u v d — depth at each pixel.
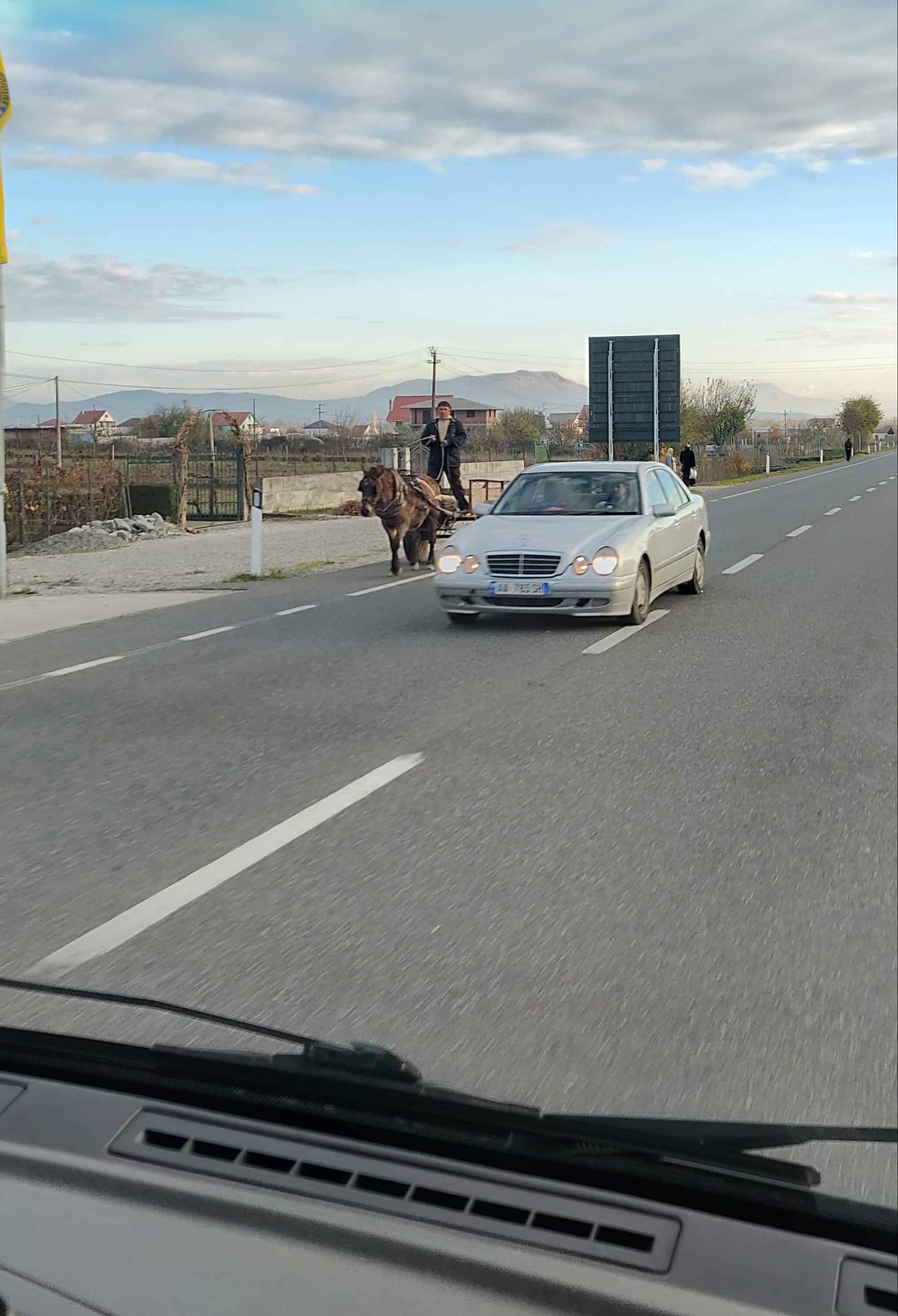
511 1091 3.33
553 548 12.17
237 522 31.06
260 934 4.60
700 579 15.20
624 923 4.68
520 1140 1.71
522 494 13.64
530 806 6.32
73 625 13.79
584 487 13.55
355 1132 1.75
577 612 12.20
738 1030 3.73
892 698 9.01
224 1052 2.05
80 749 7.73
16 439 56.44
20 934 4.63
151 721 8.50
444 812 6.23
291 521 32.22
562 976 4.17
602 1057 3.54
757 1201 1.54
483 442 86.56
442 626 12.90
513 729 8.09
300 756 7.44
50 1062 2.01
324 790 6.67
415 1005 3.92
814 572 17.47
